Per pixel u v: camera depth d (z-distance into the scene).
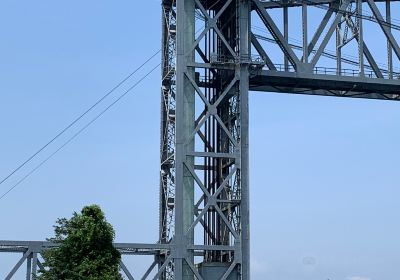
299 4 54.16
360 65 54.12
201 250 48.66
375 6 55.28
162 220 52.81
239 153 49.66
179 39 50.31
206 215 52.84
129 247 47.12
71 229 36.41
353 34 54.75
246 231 48.62
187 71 50.03
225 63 50.69
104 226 36.75
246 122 50.16
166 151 53.53
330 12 54.72
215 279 48.53
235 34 52.81
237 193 49.28
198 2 51.47
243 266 48.12
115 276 35.88
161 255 49.38
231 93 52.38
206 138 53.84
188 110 49.62
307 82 54.03
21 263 45.44
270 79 53.03
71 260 35.84
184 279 47.47
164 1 55.34
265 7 53.53
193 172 48.59
